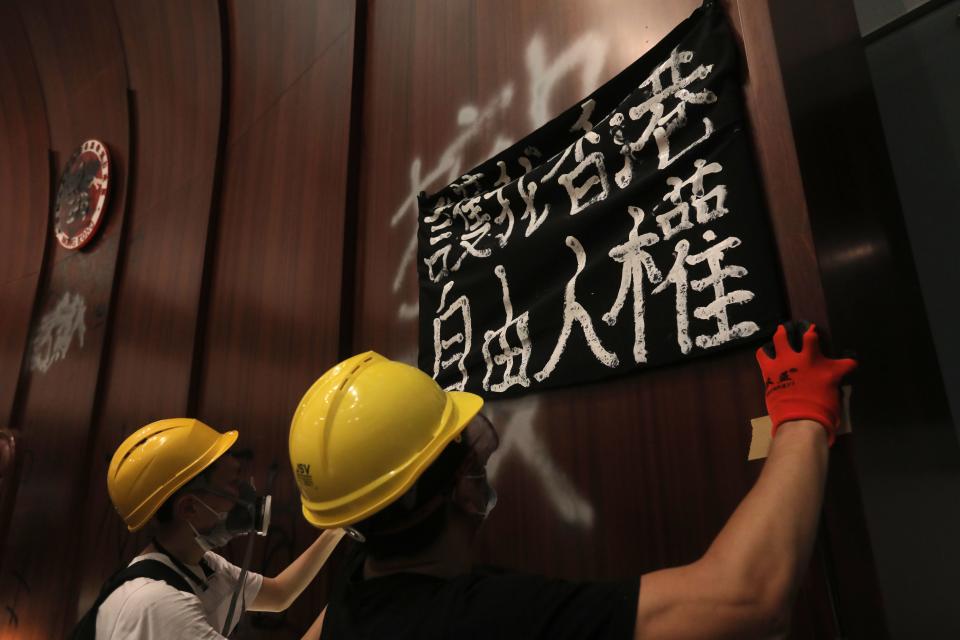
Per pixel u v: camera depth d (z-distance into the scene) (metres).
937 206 1.70
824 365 1.02
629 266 1.61
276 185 3.44
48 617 4.26
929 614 1.21
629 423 1.61
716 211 1.43
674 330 1.48
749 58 1.47
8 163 6.71
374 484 0.96
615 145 1.69
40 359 5.62
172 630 1.41
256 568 2.85
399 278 2.53
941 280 1.67
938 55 1.75
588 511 1.67
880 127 1.75
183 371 3.75
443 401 1.08
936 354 1.62
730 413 1.40
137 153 5.21
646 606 0.77
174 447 1.70
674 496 1.48
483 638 0.79
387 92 2.85
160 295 4.30
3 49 6.32
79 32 5.69
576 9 2.02
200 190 4.15
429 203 2.42
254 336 3.30
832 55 1.63
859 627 1.14
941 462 1.45
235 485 1.75
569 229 1.78
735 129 1.43
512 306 1.94
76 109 5.99
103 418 4.55
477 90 2.36
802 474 0.89
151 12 4.88
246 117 3.94
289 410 2.89
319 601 2.41
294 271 3.10
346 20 3.13
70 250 5.70
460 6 2.52
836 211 1.40
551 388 1.80
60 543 4.42
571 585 0.83
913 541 1.25
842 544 1.18
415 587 0.90
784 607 0.76
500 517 1.91
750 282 1.35
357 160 2.92
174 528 1.67
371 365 1.12
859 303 1.36
